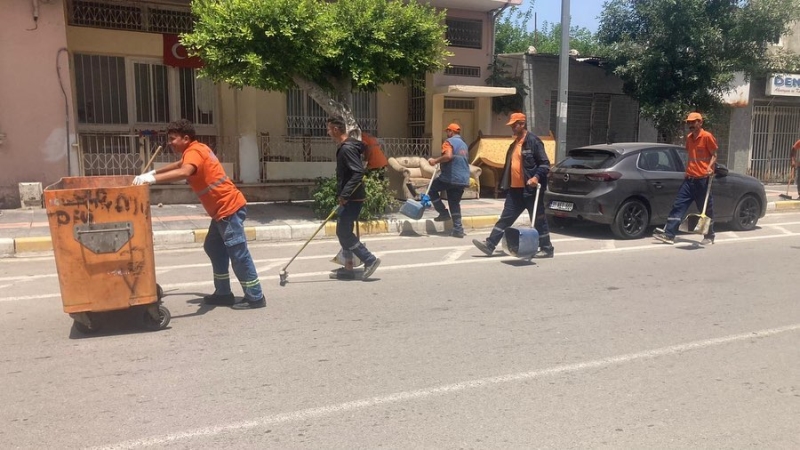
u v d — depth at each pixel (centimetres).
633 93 1664
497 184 1436
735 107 1778
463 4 1485
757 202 1138
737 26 1476
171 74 1324
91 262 497
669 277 754
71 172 1152
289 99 1421
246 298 606
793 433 371
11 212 1084
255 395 410
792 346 518
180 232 939
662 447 351
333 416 383
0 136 1097
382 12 1077
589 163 1025
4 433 357
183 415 381
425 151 1498
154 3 1276
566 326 562
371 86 1154
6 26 1080
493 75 1564
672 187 1037
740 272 786
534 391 422
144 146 1252
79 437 354
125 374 442
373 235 1041
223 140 1316
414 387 426
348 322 565
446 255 875
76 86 1247
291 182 1341
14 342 505
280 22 965
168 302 625
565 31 1255
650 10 1509
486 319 579
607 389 427
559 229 1116
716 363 478
